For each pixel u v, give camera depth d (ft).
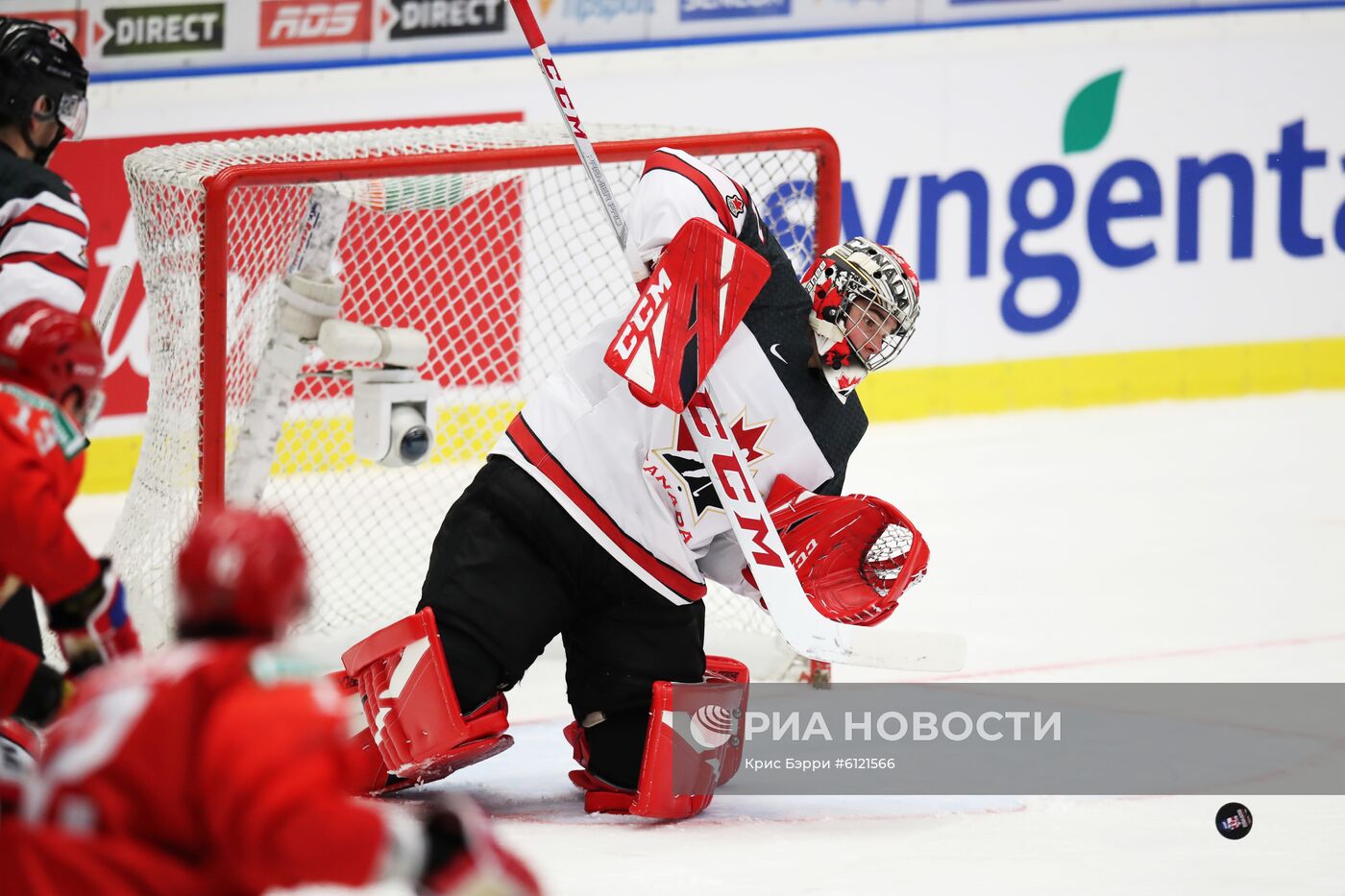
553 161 52.70
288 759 18.99
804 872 36.60
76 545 25.46
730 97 101.19
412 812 40.40
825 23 102.12
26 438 25.32
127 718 19.80
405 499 78.89
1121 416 107.45
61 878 19.60
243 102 91.76
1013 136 105.81
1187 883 36.17
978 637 62.44
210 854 19.76
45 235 33.58
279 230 59.00
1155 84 108.17
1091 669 57.57
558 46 97.66
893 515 40.34
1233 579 72.02
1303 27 110.52
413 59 94.68
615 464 39.32
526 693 55.16
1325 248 113.19
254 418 53.98
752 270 38.01
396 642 38.75
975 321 106.32
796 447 40.34
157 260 52.39
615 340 37.22
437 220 80.89
